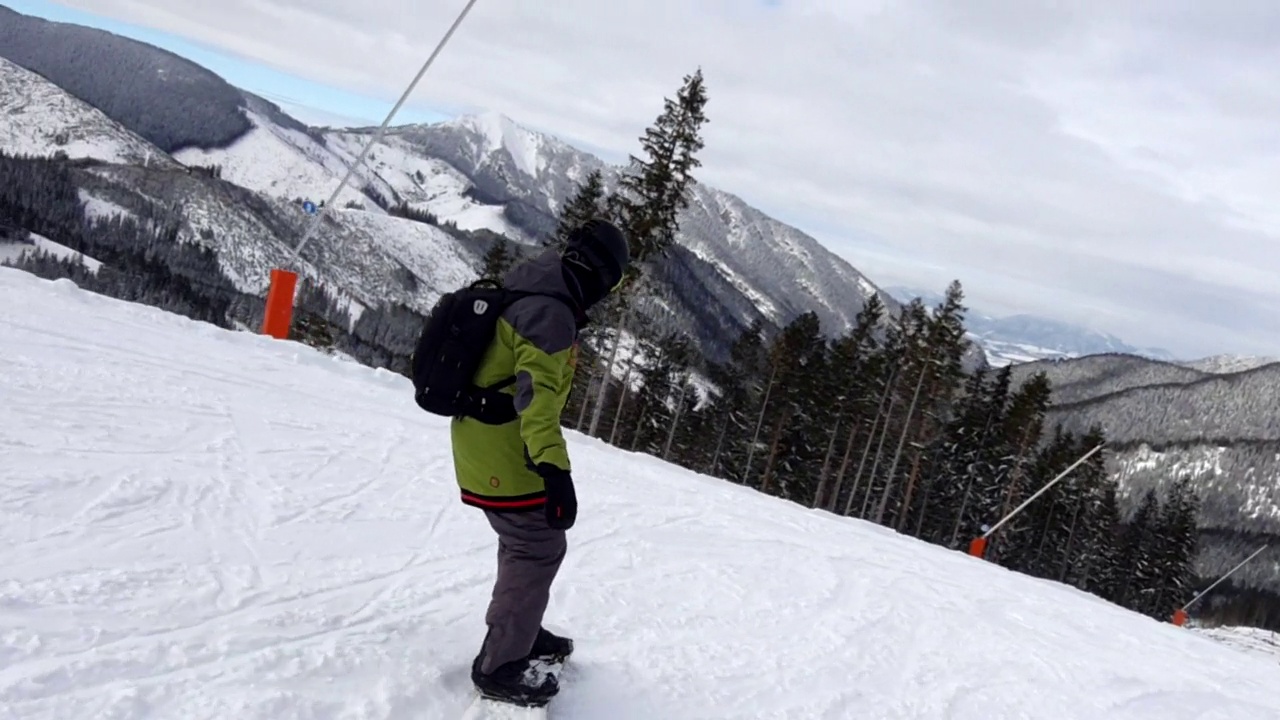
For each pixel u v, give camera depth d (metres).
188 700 2.20
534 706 2.62
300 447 5.03
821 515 8.80
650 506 6.19
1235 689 4.96
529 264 2.50
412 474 5.05
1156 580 49.97
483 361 2.46
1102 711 4.02
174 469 4.02
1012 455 39.50
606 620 3.70
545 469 2.26
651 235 24.88
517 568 2.62
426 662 2.76
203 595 2.85
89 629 2.43
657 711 2.98
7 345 5.49
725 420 44.59
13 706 2.00
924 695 3.72
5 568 2.70
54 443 3.94
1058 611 6.14
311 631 2.78
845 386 36.50
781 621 4.25
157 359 6.31
